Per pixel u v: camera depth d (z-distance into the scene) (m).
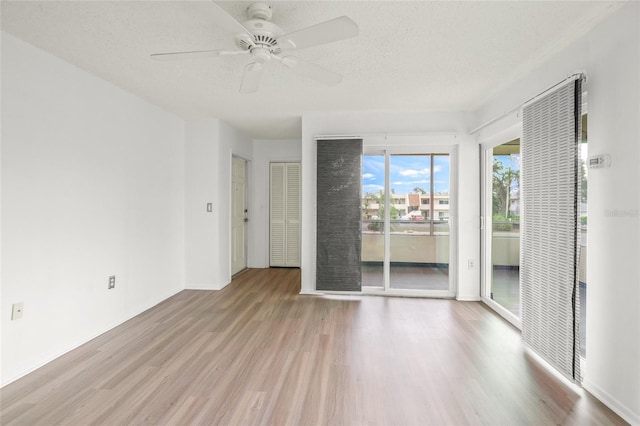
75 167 2.54
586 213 2.01
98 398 1.87
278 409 1.77
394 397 1.89
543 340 2.29
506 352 2.45
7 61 2.04
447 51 2.26
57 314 2.39
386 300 3.74
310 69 1.98
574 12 1.79
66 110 2.45
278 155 5.52
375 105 3.53
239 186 5.19
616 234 1.76
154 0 1.70
